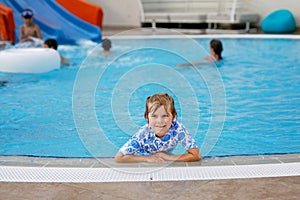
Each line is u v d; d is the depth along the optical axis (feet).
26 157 7.28
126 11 35.83
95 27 23.47
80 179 6.10
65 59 16.53
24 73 15.01
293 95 12.29
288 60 17.62
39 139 8.78
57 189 5.79
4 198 5.53
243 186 5.82
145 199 5.46
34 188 5.82
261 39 23.93
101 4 36.37
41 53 15.19
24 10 22.11
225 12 31.91
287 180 6.00
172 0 34.22
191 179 6.05
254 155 7.25
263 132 9.11
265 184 5.87
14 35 21.62
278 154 7.30
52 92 12.71
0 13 21.09
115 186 5.85
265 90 12.84
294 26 27.94
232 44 22.11
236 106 11.01
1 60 14.94
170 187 5.80
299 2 30.22
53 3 24.76
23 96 12.37
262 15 31.50
